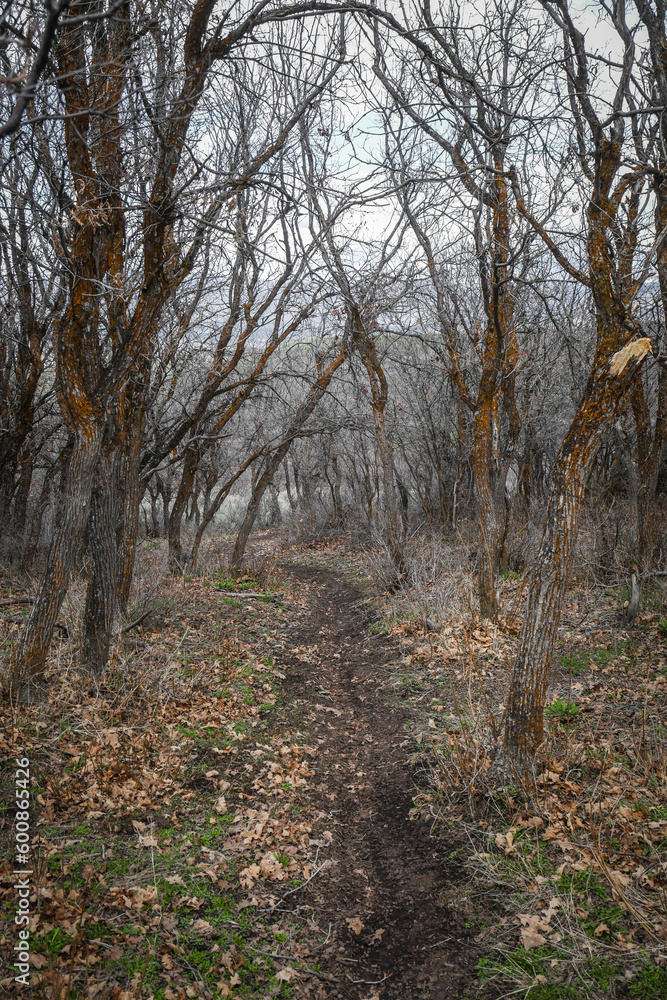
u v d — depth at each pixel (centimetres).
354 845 476
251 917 387
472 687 665
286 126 687
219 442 1623
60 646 690
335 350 1290
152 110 563
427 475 1833
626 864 384
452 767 512
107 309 734
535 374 1199
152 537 2180
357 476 1850
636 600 775
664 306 602
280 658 834
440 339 1380
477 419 844
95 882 390
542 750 479
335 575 1480
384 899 417
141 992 322
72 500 584
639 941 335
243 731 601
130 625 796
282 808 496
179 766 526
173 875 406
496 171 533
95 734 545
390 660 806
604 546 998
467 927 374
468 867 415
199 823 463
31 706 562
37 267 870
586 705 587
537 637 470
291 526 2252
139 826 445
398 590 1087
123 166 663
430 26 577
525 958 342
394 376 1845
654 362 668
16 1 395
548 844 414
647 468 841
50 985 313
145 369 789
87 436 587
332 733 652
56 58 531
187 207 611
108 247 638
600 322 455
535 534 1120
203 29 547
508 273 770
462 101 692
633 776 466
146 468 1082
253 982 342
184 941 360
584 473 462
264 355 1088
